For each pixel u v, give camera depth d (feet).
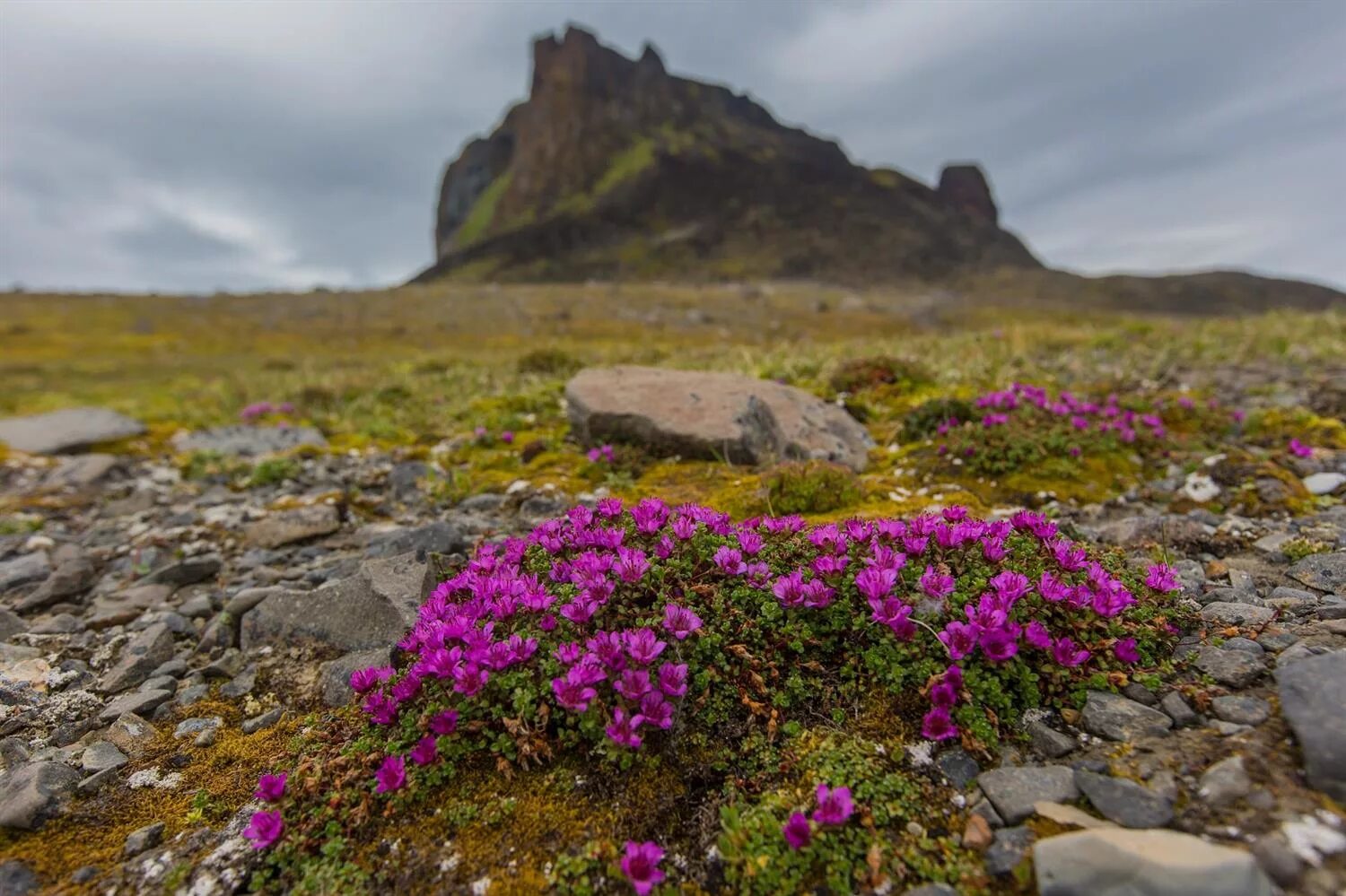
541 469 2.02
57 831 0.81
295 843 0.74
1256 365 3.00
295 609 1.22
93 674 1.17
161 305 25.46
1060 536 1.02
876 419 2.42
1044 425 1.81
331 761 0.81
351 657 1.06
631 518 1.10
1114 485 1.61
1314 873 0.57
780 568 0.97
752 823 0.70
